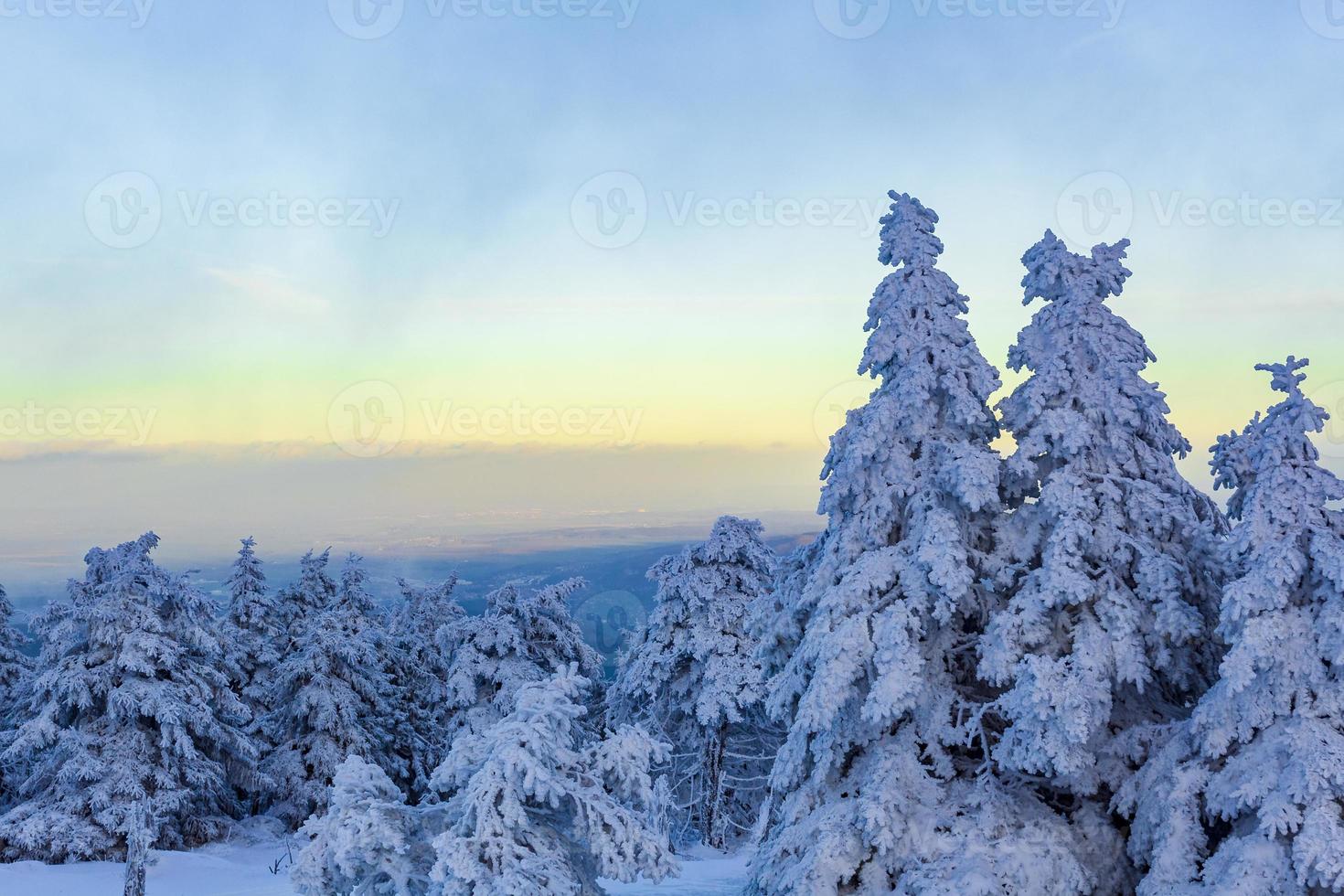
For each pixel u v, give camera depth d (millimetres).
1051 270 18953
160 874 29375
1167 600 15914
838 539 19219
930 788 17094
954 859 15758
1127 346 18344
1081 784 16141
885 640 16906
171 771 33281
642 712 36125
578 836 14125
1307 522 14133
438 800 35781
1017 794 17016
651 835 14289
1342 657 13273
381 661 45594
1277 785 13219
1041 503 17312
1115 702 17125
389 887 14117
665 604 34219
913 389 18984
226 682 36375
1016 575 18094
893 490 18812
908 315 19922
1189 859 13922
